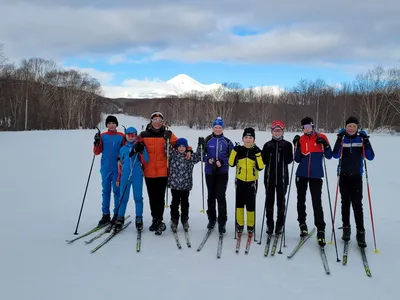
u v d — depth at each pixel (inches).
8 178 346.9
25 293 122.4
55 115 2087.8
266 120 2187.5
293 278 138.7
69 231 189.9
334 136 1086.4
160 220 192.2
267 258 157.9
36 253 157.8
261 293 126.1
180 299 120.5
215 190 193.3
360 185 174.9
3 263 146.5
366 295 126.2
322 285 133.3
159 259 154.7
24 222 203.6
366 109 1737.2
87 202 257.8
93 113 2667.3
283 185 181.8
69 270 141.5
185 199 192.5
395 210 246.1
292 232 195.9
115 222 192.4
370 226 207.6
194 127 2306.8
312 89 2274.9
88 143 795.4
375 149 711.1
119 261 151.6
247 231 187.6
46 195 277.1
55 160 496.4
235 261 154.2
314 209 176.9
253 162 181.5
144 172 192.5
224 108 2283.5
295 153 185.6
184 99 2723.9
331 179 385.4
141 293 124.1
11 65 2000.5
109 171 199.8
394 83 1808.6
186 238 175.8
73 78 2404.0
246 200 181.5
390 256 162.6
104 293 123.6
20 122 1723.7
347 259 158.6
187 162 191.0
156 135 194.5
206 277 138.0
